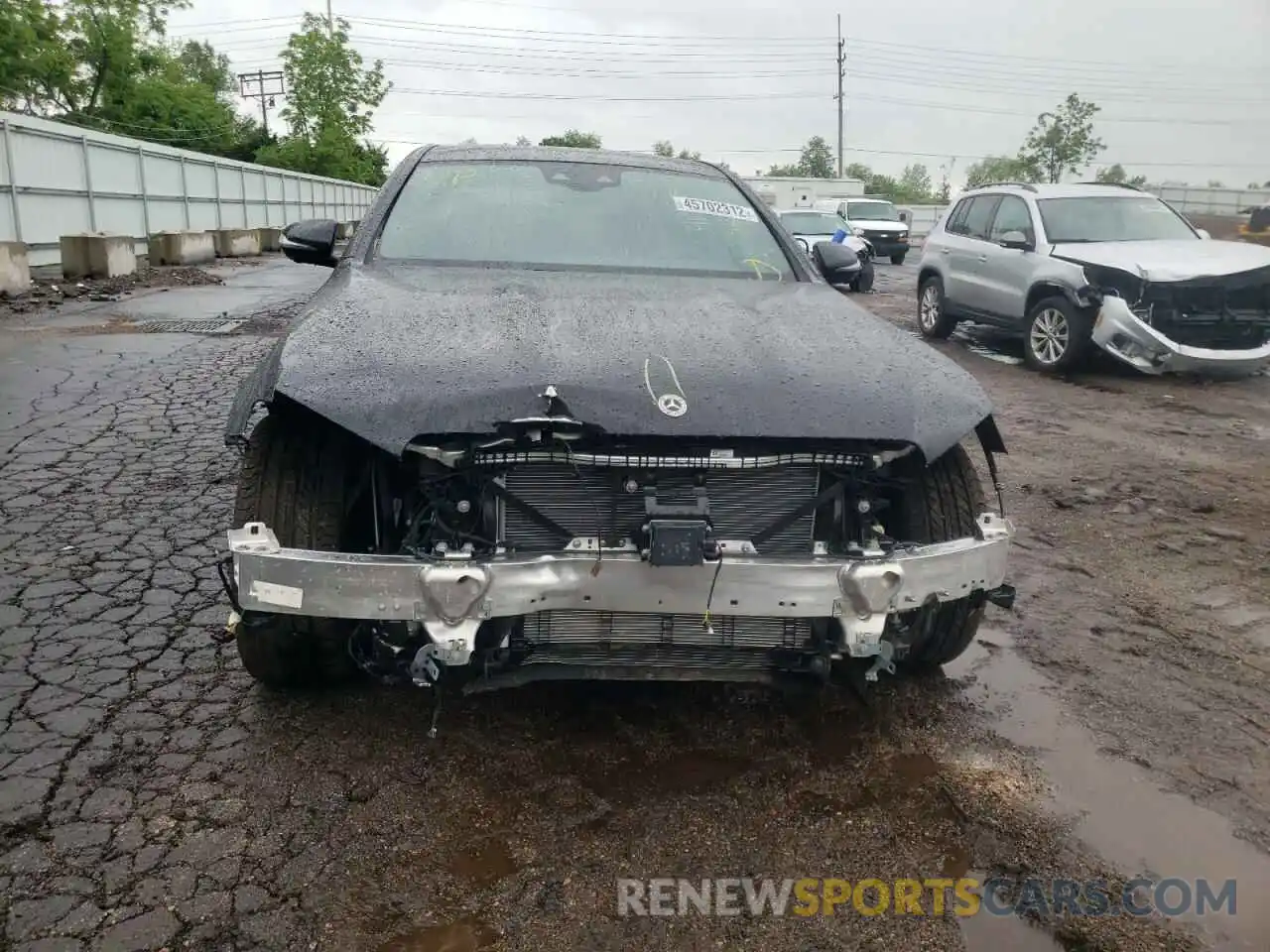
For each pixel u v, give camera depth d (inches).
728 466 102.3
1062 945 89.5
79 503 195.3
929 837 104.0
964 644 131.4
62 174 745.6
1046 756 120.1
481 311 120.1
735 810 107.2
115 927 86.3
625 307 126.2
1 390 291.0
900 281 827.4
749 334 119.0
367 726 120.1
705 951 87.3
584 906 92.0
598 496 103.7
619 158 177.3
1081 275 367.9
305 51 2192.4
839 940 89.2
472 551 97.8
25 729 116.0
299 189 1424.7
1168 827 106.7
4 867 93.1
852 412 103.7
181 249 794.8
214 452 231.8
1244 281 353.1
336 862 96.2
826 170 3085.6
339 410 97.0
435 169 166.2
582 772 113.0
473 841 100.3
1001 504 118.9
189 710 122.0
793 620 111.2
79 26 1670.8
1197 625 160.4
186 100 1927.9
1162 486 238.2
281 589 97.3
